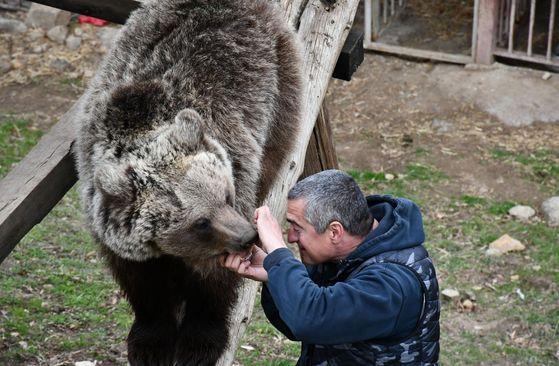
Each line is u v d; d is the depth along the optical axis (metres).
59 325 7.49
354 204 4.09
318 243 4.11
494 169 11.08
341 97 12.66
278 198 5.43
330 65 6.14
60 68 12.78
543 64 12.64
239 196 4.83
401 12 14.26
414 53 13.21
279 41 5.52
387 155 11.40
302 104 5.64
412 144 11.62
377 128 11.98
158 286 4.98
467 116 12.15
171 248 4.58
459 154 11.39
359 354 4.16
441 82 12.71
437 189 10.71
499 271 9.23
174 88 4.87
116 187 4.46
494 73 12.70
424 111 12.28
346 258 4.14
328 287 3.94
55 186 5.28
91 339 7.34
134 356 5.07
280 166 5.52
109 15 6.56
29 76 12.58
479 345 8.12
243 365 7.38
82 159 4.88
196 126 4.58
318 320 3.85
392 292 3.93
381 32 13.83
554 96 12.26
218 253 4.57
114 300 8.01
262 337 7.91
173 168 4.53
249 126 4.98
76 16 13.66
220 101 4.90
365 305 3.89
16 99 12.06
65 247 8.85
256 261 4.55
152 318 5.10
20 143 10.95
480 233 9.88
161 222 4.50
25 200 4.99
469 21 13.95
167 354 5.11
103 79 5.20
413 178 10.91
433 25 13.94
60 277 8.24
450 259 9.41
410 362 4.12
